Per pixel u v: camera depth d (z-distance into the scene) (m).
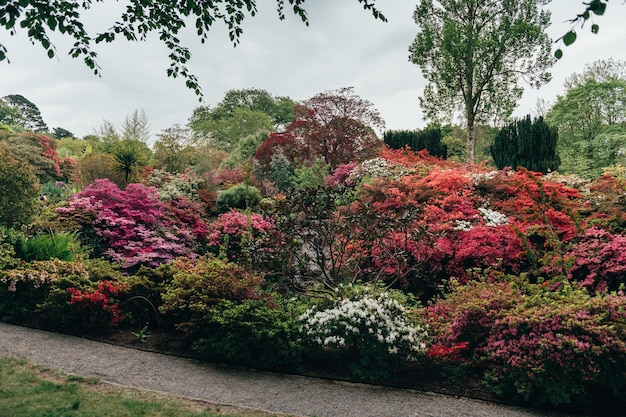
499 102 19.91
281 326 5.17
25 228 8.48
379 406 4.27
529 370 4.44
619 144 23.20
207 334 5.45
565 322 4.54
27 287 6.36
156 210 10.45
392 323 5.09
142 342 5.62
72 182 15.72
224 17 6.38
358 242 7.42
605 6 2.55
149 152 17.56
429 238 6.60
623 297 5.04
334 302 5.68
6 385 4.00
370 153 18.30
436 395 4.59
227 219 10.72
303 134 18.94
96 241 9.42
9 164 8.46
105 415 3.62
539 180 8.52
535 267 7.22
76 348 5.29
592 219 8.12
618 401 4.48
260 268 6.50
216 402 4.14
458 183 9.88
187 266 7.17
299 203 6.35
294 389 4.58
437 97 21.03
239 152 23.16
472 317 5.15
